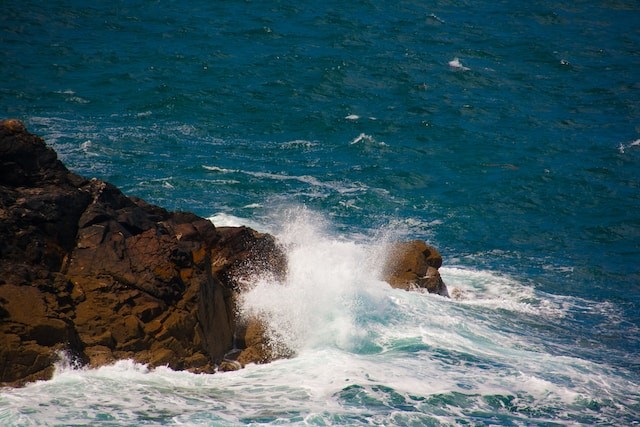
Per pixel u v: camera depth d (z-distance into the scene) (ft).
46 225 231.50
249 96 544.62
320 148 478.18
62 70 561.84
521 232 390.01
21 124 248.32
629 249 378.32
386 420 200.95
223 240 261.65
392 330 261.65
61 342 206.69
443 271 338.75
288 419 197.26
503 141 503.20
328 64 612.29
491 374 236.84
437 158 474.49
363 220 386.73
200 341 226.58
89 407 194.49
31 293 211.00
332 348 245.45
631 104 577.43
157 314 224.53
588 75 631.15
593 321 303.48
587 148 499.10
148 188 393.09
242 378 222.48
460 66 630.33
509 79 615.57
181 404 201.46
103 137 452.76
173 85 547.49
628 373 253.44
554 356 258.57
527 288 327.67
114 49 611.88
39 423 184.85
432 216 400.26
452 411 211.20
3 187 235.20
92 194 248.73
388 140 495.00
